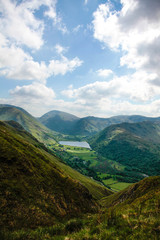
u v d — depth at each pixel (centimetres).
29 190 2673
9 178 2648
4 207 1855
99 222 1098
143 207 1238
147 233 745
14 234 1191
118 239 750
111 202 7569
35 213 2133
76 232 1021
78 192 4359
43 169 4284
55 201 2997
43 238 1103
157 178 4531
